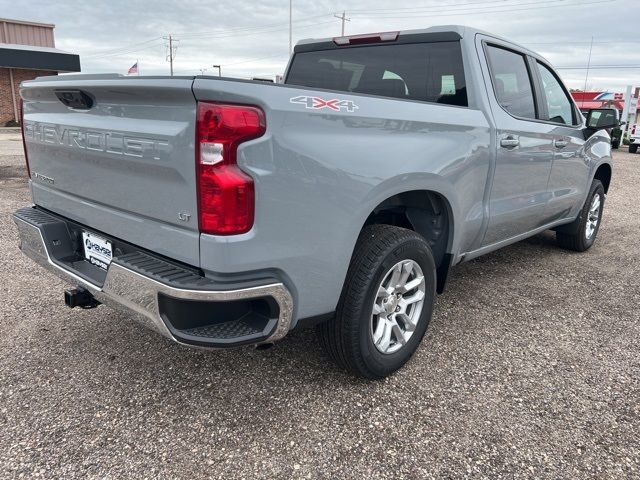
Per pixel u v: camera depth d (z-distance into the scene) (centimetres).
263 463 224
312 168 218
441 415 259
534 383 291
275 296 214
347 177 232
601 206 572
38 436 236
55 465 219
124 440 235
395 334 289
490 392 281
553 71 450
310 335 338
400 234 271
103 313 366
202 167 196
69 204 281
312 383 283
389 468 222
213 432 242
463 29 336
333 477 217
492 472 221
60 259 285
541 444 239
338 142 229
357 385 283
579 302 414
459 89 336
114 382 281
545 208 434
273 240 211
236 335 210
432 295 302
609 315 390
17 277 430
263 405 263
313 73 412
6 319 353
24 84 291
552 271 491
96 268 271
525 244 589
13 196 777
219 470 219
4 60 2523
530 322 373
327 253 232
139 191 226
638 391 286
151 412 256
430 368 304
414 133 273
